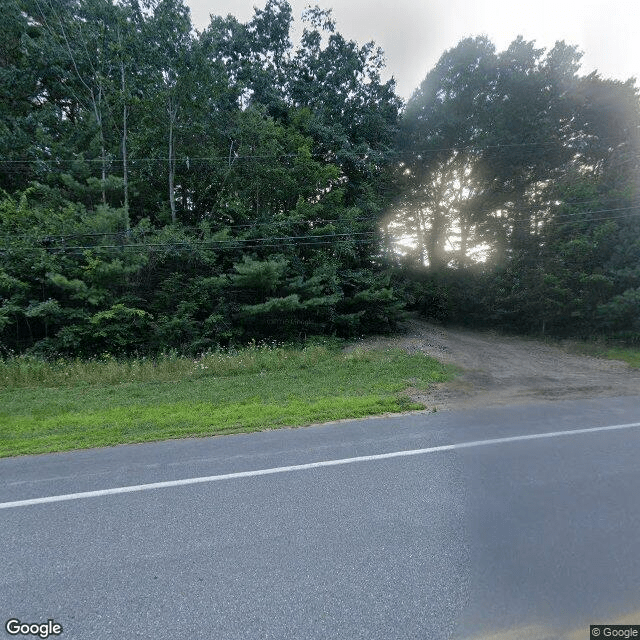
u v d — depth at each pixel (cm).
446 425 512
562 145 2020
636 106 1884
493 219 2205
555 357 1248
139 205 1593
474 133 2266
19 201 1386
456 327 2080
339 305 1580
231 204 1492
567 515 279
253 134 1598
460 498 307
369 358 1120
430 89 2380
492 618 185
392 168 2280
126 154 1529
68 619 191
